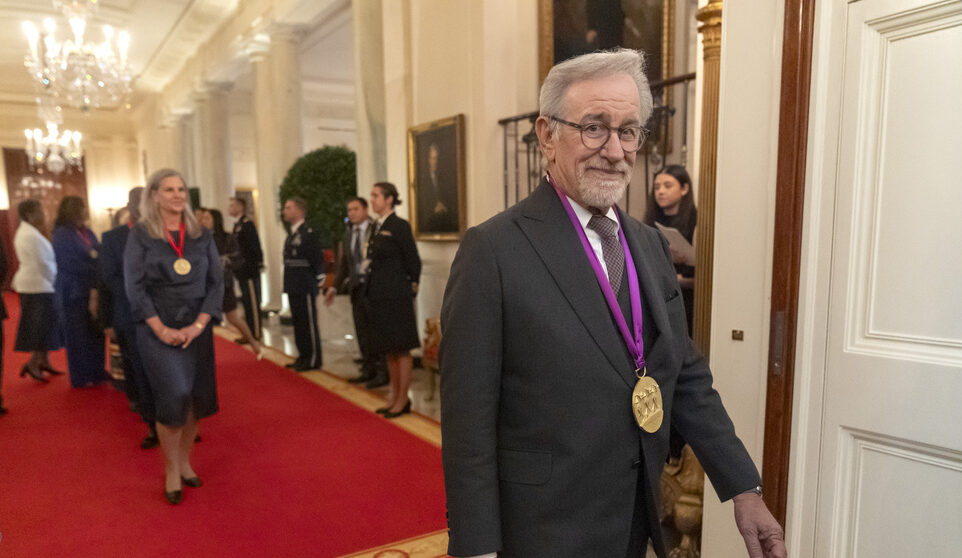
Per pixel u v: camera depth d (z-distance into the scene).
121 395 5.02
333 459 3.51
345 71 13.02
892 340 1.53
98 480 3.26
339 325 7.53
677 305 1.30
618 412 1.11
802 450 1.71
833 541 1.67
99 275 4.19
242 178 15.41
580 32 4.70
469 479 1.09
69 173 16.72
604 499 1.12
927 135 1.44
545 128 1.21
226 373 5.72
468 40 4.72
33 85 14.46
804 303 1.68
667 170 3.18
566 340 1.09
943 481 1.46
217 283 3.05
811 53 1.63
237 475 3.29
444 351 1.15
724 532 1.98
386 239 4.16
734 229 1.88
